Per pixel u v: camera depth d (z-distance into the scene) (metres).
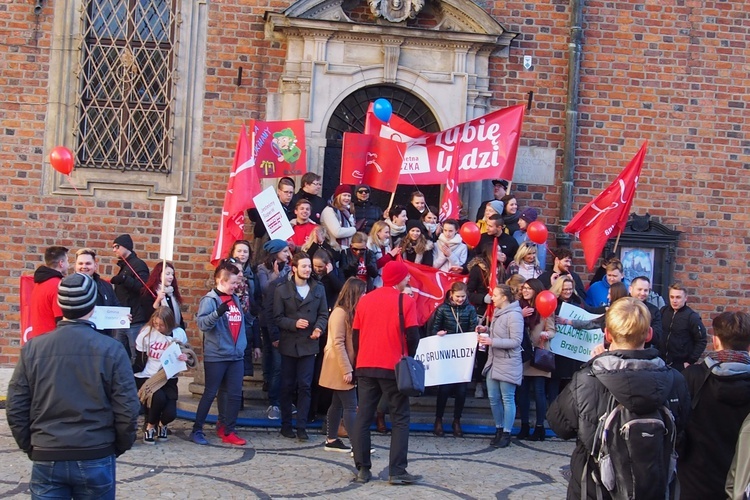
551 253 11.52
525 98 11.85
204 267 11.27
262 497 6.54
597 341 9.41
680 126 12.02
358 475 7.16
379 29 11.36
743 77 12.10
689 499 4.62
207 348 8.23
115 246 9.31
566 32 11.91
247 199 9.67
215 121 11.33
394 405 7.14
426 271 9.54
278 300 8.56
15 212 10.98
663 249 11.84
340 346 7.90
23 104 11.02
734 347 4.64
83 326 4.55
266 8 11.41
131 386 4.52
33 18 11.05
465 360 8.86
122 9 11.27
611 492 4.21
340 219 9.91
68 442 4.38
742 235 12.08
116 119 11.21
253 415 9.34
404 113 11.69
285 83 11.36
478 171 10.70
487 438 9.28
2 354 10.91
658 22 12.01
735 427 4.54
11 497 6.14
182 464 7.41
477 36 11.51
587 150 11.91
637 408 4.14
